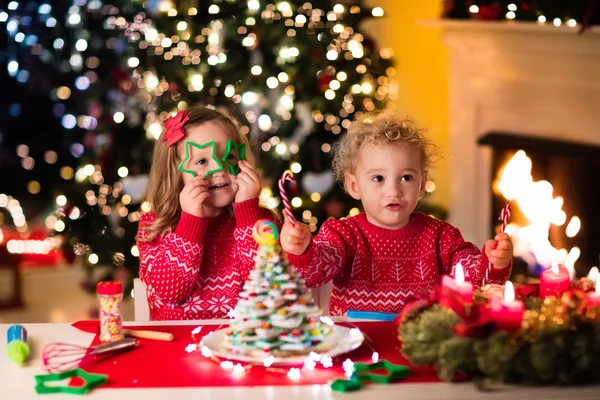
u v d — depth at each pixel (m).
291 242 1.99
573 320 1.53
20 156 5.79
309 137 4.21
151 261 2.31
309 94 4.10
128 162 4.18
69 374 1.60
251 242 2.27
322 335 1.69
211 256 2.34
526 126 4.35
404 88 5.35
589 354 1.51
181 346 1.79
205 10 4.11
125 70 4.29
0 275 5.16
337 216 4.09
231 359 1.66
